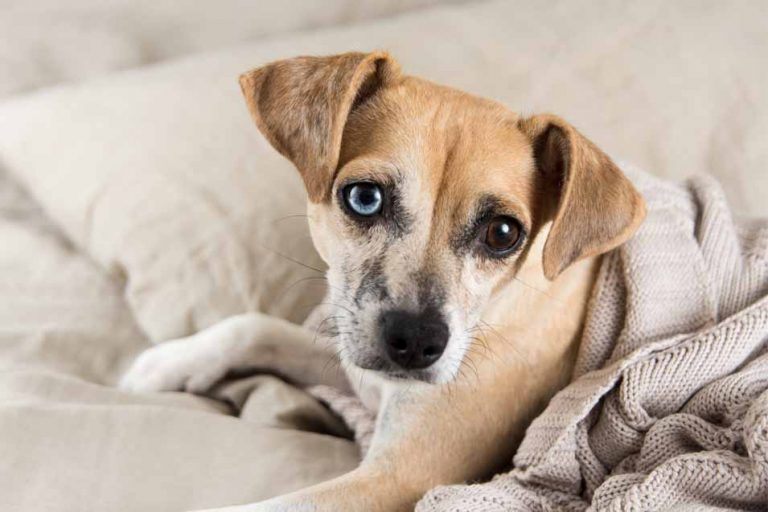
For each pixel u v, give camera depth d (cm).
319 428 59
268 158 69
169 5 86
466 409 54
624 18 81
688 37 80
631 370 50
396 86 52
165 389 60
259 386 59
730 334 50
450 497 48
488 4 85
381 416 54
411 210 50
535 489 50
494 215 50
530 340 55
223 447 53
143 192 67
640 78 77
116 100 73
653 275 53
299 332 61
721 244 55
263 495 52
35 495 50
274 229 66
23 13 83
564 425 50
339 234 51
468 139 51
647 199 56
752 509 46
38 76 84
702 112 76
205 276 64
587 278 56
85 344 62
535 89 77
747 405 48
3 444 51
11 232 69
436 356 50
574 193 50
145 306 64
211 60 77
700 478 46
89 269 67
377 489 52
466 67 77
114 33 85
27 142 71
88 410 53
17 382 56
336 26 90
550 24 81
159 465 52
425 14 84
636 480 47
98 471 51
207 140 70
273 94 51
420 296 50
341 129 50
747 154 74
